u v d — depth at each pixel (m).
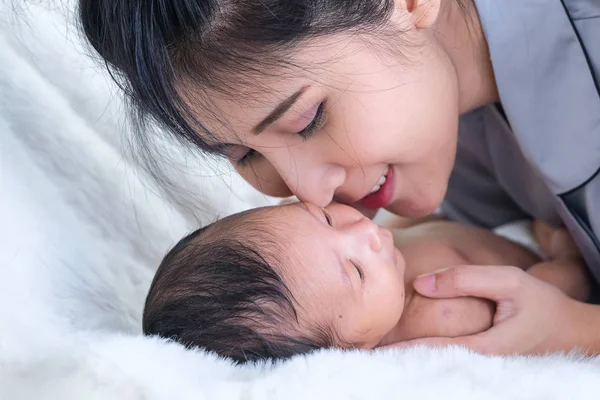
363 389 0.64
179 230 1.14
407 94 0.84
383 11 0.78
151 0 0.69
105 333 0.73
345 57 0.77
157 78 0.71
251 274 0.85
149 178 1.09
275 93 0.75
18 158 0.96
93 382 0.63
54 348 0.69
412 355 0.71
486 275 0.93
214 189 1.18
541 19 0.91
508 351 0.90
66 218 0.97
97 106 1.10
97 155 1.08
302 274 0.86
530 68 0.93
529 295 0.93
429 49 0.87
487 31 0.93
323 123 0.81
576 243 1.10
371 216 1.03
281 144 0.81
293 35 0.72
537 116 0.96
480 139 1.18
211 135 0.79
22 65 1.07
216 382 0.65
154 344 0.69
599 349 0.92
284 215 0.90
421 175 0.94
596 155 0.95
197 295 0.85
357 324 0.88
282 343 0.83
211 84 0.74
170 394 0.62
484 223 1.36
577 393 0.65
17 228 0.86
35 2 1.05
